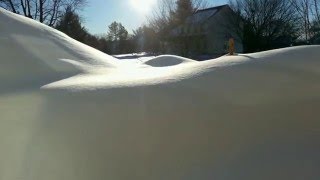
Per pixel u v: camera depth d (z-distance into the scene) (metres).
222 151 3.63
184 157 3.63
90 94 4.70
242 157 3.53
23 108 4.65
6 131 4.29
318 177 3.23
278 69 4.86
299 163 3.38
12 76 5.84
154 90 4.59
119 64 7.54
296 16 41.69
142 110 4.21
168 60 9.30
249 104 4.22
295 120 3.95
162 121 4.03
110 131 4.00
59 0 34.59
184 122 3.99
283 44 41.25
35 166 3.79
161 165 3.60
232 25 43.12
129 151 3.77
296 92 4.39
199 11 39.69
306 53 5.31
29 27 7.54
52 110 4.48
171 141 3.80
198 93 4.43
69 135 4.05
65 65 6.45
